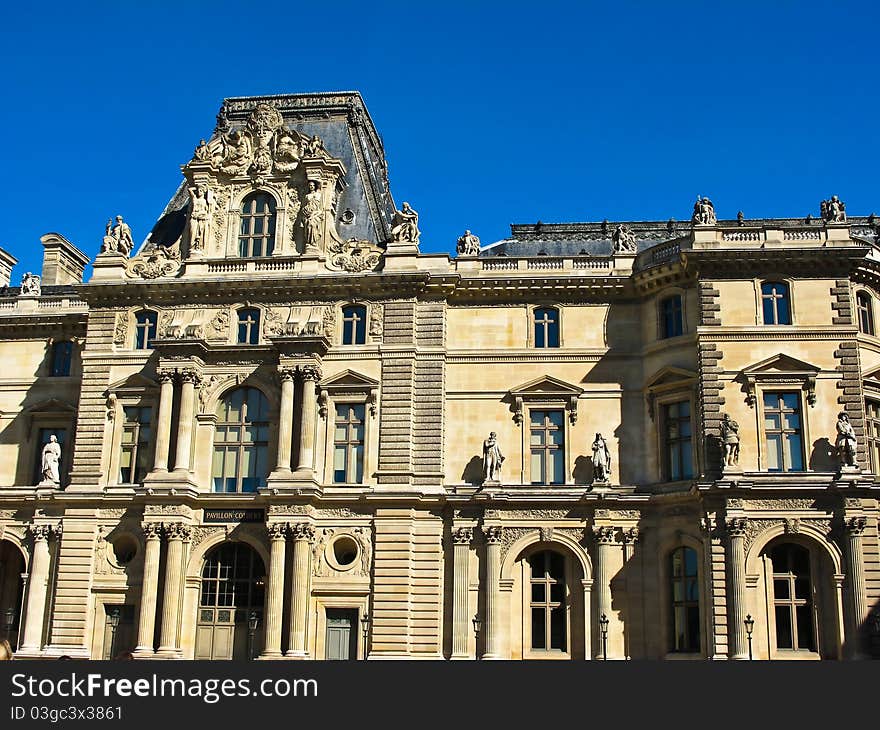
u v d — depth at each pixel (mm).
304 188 74625
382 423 69438
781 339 65562
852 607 59906
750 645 60125
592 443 69062
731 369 65438
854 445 62344
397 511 67250
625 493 66000
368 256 73062
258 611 68188
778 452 64375
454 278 71125
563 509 66562
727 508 61750
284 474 67750
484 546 66312
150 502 68500
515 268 72375
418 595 66062
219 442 71000
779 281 66688
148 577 67375
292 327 70875
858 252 65750
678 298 69312
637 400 69688
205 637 68125
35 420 77312
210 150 75562
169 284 72938
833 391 64562
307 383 69562
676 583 64750
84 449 71750
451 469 69562
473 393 70812
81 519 70062
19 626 74375
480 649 64875
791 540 61750
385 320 71438
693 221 70062
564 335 71188
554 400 70062
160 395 71125
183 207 79625
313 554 67312
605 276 71000
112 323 73938
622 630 64500
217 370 71938
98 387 72875
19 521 72062
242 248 74875
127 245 75750
